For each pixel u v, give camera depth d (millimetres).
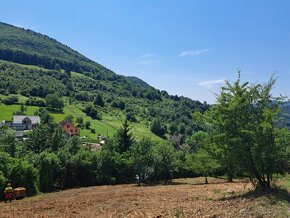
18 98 177375
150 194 34156
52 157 52781
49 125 88438
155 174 63562
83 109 180750
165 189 40625
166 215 20516
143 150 58219
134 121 177625
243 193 27594
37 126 87562
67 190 49438
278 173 28609
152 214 21141
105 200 30203
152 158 59938
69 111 173625
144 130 157750
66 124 131375
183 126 166750
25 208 27297
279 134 24719
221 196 29375
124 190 42625
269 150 24188
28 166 44406
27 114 157625
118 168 60156
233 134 25234
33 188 44594
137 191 39094
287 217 17109
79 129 138000
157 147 64000
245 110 25531
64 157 55500
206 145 27578
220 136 25547
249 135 24688
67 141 87875
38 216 22984
